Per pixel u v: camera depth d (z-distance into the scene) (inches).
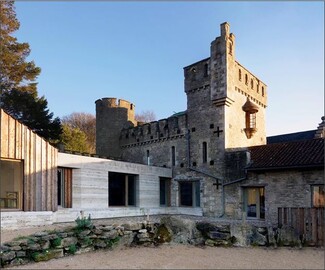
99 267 408.8
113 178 836.0
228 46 870.4
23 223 558.3
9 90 1026.7
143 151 1063.6
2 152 549.6
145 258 460.4
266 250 503.2
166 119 994.7
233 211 789.2
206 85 895.1
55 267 406.9
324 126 832.9
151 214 868.6
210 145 866.8
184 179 920.3
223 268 405.7
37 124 1008.9
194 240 567.5
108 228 528.1
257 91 1023.6
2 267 401.1
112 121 1166.3
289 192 691.4
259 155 780.6
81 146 1448.1
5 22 1053.2
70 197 682.2
